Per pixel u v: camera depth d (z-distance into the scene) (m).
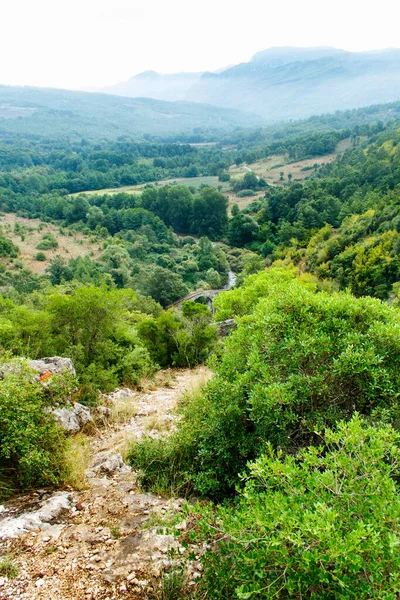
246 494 2.71
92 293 12.28
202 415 5.48
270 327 5.02
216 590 2.73
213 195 103.50
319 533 2.08
